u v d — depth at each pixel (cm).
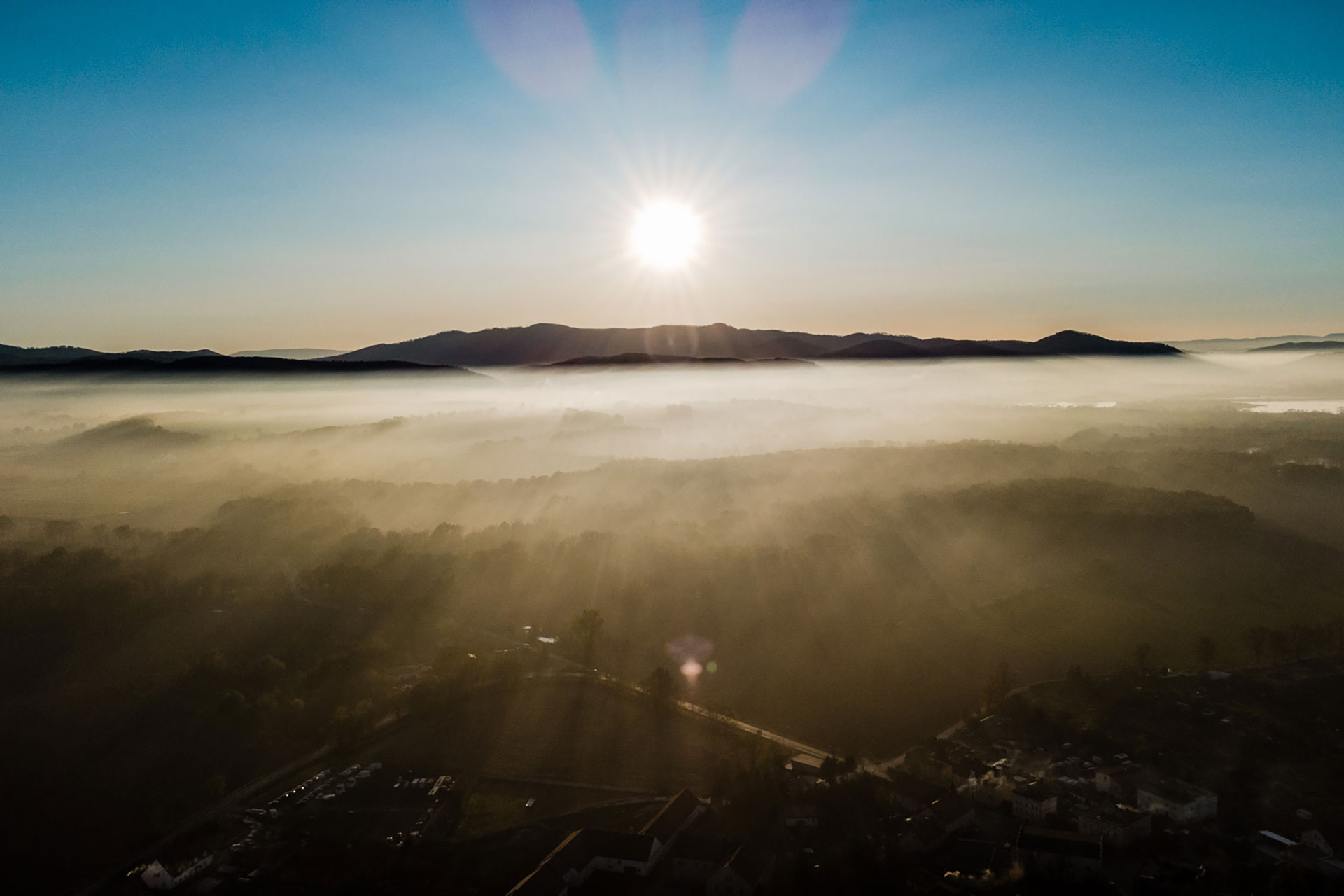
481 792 16350
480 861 14188
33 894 14212
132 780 17062
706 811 15325
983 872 13225
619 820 15225
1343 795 15050
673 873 13600
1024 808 14912
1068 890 12838
